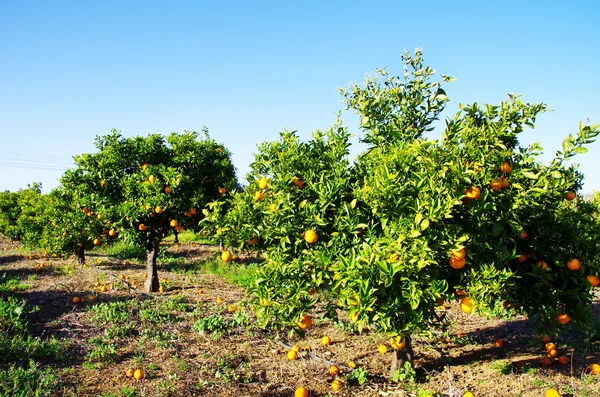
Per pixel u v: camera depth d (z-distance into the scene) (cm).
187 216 976
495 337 706
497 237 428
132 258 1600
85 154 1012
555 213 440
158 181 938
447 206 369
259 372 550
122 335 670
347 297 400
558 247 454
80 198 1041
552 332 464
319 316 801
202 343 655
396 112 549
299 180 475
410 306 409
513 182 424
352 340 689
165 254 1689
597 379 494
